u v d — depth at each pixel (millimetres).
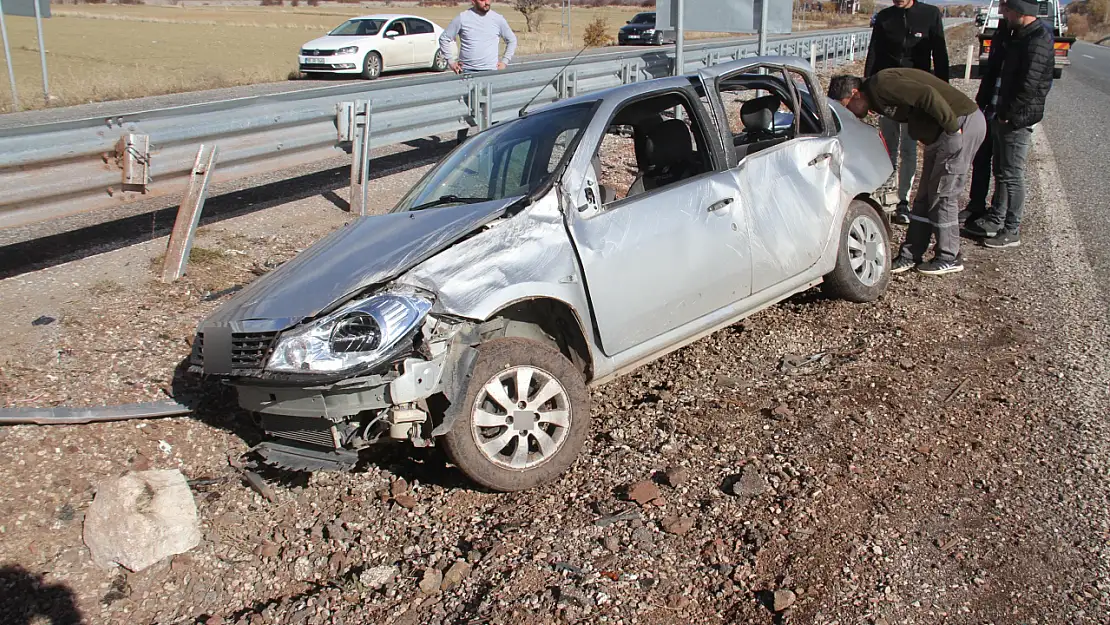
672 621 3010
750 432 4242
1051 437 4062
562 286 3994
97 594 3438
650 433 4301
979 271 6586
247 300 3963
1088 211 8344
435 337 3631
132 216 7125
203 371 3783
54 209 5418
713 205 4648
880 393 4559
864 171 5742
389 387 3543
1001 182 7102
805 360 5129
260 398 3715
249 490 4008
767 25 9406
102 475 3992
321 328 3566
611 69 11859
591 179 4250
